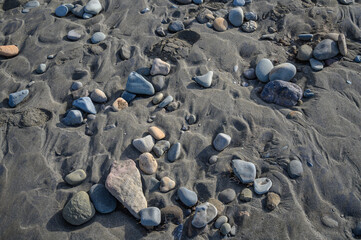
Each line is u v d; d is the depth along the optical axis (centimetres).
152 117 282
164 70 314
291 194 234
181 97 296
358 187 237
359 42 342
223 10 374
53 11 383
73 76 318
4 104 295
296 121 274
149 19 366
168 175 246
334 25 355
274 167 248
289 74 298
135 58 328
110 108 288
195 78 305
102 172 247
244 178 239
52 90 304
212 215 221
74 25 364
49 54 337
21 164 251
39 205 229
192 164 252
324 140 261
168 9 379
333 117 275
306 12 367
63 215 221
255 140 264
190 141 263
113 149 259
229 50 333
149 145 258
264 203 231
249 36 349
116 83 311
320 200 232
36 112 286
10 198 233
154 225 218
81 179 241
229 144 264
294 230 217
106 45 340
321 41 329
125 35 352
